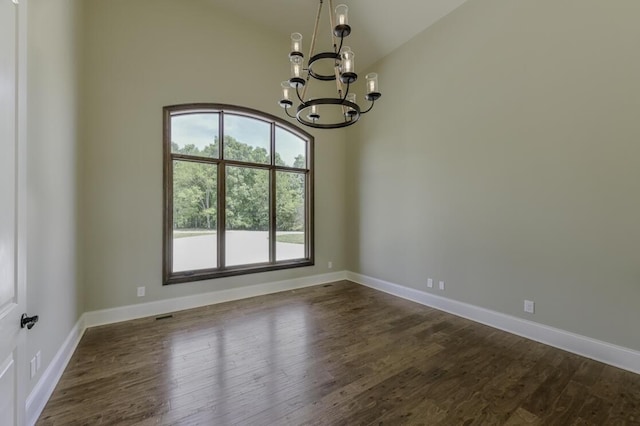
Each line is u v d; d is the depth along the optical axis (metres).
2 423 1.17
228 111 4.09
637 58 2.27
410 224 4.20
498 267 3.17
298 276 4.82
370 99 2.38
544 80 2.79
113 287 3.26
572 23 2.60
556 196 2.72
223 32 4.02
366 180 4.98
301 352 2.61
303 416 1.79
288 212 4.81
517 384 2.13
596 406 1.90
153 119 3.50
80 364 2.37
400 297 4.29
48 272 2.00
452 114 3.62
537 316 2.86
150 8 3.49
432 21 3.80
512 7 3.02
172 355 2.54
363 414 1.81
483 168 3.30
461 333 3.03
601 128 2.45
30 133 1.72
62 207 2.34
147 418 1.76
